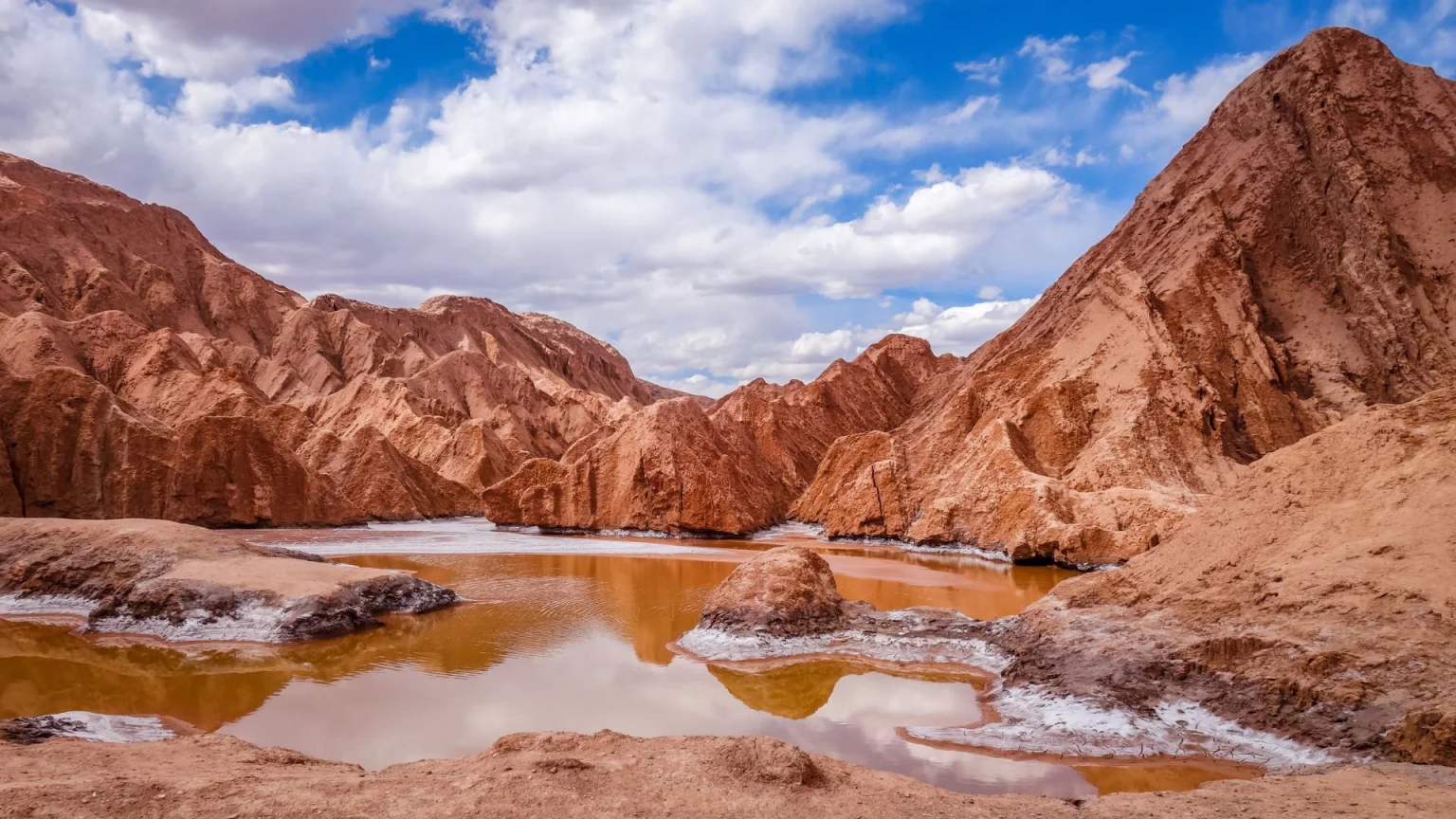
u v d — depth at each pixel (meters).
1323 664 15.98
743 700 20.78
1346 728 14.77
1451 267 59.53
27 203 131.75
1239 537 22.08
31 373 82.12
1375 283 60.50
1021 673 21.31
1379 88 68.50
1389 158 65.69
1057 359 68.62
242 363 132.00
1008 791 14.41
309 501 69.00
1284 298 65.00
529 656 25.17
